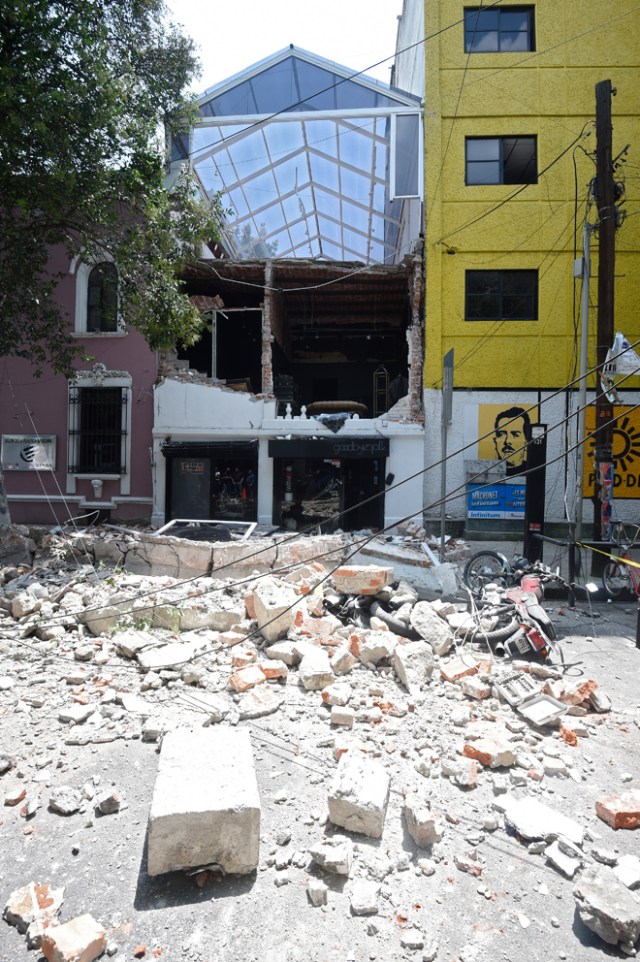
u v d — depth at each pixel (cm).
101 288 1609
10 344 1230
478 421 1587
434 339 1599
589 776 411
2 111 895
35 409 1623
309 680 515
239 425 1542
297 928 275
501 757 411
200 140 1591
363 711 474
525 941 271
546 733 470
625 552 962
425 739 439
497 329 1596
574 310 1581
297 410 1852
